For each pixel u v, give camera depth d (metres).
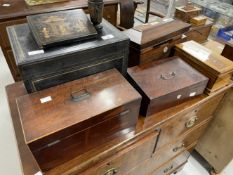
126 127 0.78
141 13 3.06
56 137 0.59
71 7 1.83
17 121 0.81
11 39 0.77
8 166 1.40
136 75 0.91
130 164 0.93
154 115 0.89
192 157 1.65
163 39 1.03
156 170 1.25
